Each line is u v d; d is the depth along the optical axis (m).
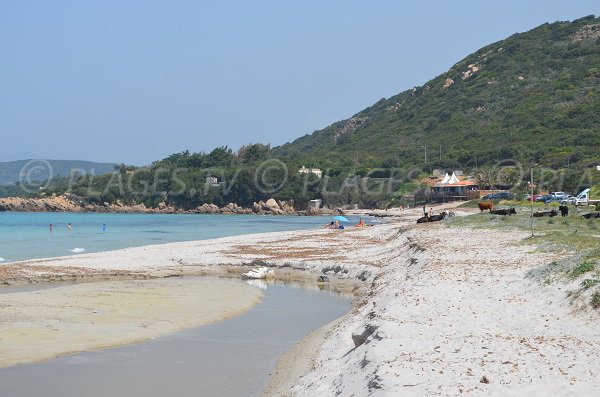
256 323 27.44
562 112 170.62
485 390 12.70
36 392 17.72
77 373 19.50
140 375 19.41
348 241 62.53
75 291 35.03
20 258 56.12
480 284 25.00
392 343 16.72
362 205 168.50
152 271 44.81
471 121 199.12
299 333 25.41
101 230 100.69
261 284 39.78
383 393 12.83
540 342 16.53
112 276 42.81
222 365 20.58
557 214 61.31
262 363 20.84
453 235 46.28
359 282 39.81
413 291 24.44
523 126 173.25
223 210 184.12
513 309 20.62
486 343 16.55
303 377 17.88
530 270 25.95
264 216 164.88
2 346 22.16
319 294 35.72
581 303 19.58
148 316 27.98
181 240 77.56
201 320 27.56
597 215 54.69
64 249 65.31
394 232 65.06
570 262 24.47
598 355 15.04
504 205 93.88
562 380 13.13
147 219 148.12
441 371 14.02
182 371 19.88
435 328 18.44
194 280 41.59
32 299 31.75
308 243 61.38
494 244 38.44
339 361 17.84
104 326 25.64
